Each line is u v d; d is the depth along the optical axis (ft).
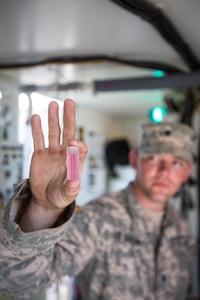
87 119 5.94
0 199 2.50
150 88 3.30
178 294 3.00
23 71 3.28
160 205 3.14
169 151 3.04
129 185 3.34
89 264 2.86
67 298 3.09
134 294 2.76
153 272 2.88
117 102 5.36
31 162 1.67
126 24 2.35
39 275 1.97
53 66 3.16
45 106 2.53
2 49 2.81
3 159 2.65
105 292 2.75
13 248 1.61
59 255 2.27
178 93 4.15
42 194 1.66
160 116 3.97
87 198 5.41
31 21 2.30
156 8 2.14
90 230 2.71
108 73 3.59
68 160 1.57
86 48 2.83
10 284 1.82
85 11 2.17
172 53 2.96
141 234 2.96
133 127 7.23
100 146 6.46
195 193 4.59
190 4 2.09
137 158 3.31
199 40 2.63
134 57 3.05
